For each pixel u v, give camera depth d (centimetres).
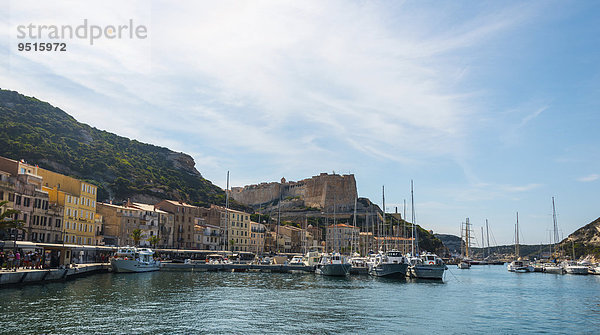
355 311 5359
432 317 5094
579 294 8281
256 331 4103
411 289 8238
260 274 11638
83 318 4334
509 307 6219
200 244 18525
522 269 17750
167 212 17350
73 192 11706
